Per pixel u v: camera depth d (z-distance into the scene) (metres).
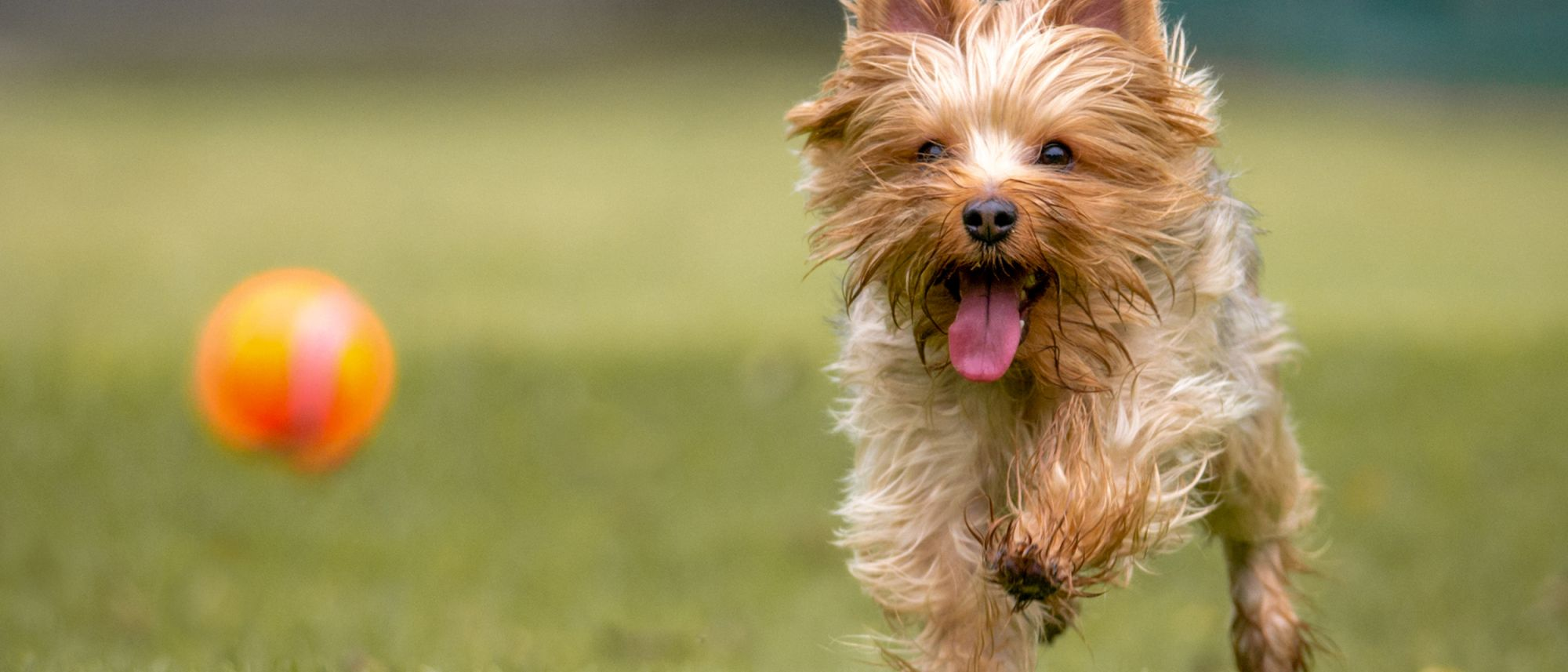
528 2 61.50
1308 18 51.97
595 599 10.98
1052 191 6.15
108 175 33.47
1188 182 6.61
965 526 6.46
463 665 8.49
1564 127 44.91
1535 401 15.70
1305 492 8.02
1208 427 6.41
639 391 16.14
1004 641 6.45
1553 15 49.84
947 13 6.81
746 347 18.16
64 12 56.97
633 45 60.12
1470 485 13.27
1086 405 6.28
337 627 9.73
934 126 6.44
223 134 39.88
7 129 39.34
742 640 9.90
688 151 39.34
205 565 11.59
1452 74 50.16
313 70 53.94
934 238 6.18
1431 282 23.59
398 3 59.88
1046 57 6.41
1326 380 16.45
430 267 24.33
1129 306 6.35
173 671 7.92
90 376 16.48
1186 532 6.52
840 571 11.76
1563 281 23.73
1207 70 7.02
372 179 34.25
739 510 13.02
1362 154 39.62
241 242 26.36
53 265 23.89
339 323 12.91
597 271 24.20
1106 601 11.17
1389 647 9.81
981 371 6.12
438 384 16.11
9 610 10.37
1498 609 10.47
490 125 43.03
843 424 6.96
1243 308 7.30
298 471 12.99
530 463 14.04
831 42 60.16
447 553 11.95
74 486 13.13
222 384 12.80
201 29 58.28
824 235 6.64
